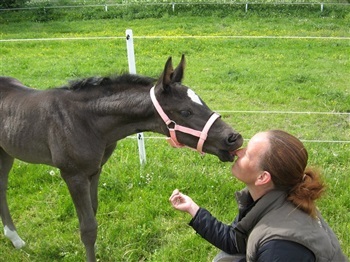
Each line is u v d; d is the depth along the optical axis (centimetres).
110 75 344
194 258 396
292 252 197
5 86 384
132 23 1595
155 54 1184
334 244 211
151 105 321
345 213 452
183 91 311
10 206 477
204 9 1697
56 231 441
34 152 364
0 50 1242
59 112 345
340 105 783
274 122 719
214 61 1110
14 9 1756
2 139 376
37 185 510
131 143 612
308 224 206
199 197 480
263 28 1472
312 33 1404
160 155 573
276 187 219
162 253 403
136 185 505
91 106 341
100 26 1570
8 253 411
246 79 947
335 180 508
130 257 402
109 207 468
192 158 566
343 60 1107
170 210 461
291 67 1048
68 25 1598
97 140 346
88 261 377
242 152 242
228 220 446
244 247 258
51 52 1223
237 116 743
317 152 586
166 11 1691
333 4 1670
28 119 356
